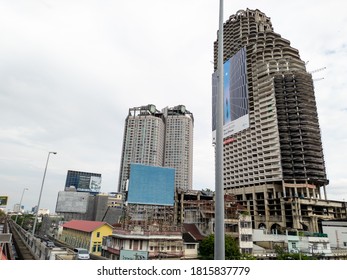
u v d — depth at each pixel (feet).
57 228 316.81
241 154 426.92
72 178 566.77
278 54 434.30
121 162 586.45
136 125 599.16
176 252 156.66
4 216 569.64
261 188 365.40
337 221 266.57
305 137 362.33
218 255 22.57
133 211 172.14
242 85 449.48
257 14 538.47
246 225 204.54
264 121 395.96
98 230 213.46
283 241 227.20
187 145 625.41
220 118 26.55
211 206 219.20
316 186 357.41
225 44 538.88
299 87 385.09
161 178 175.32
